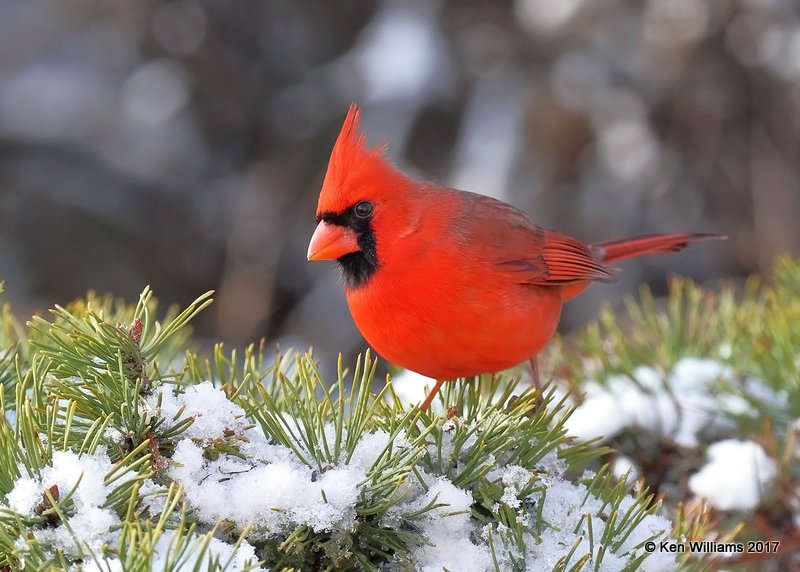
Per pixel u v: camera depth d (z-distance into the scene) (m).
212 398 2.75
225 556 2.71
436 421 2.76
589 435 2.88
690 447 2.88
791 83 4.08
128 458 2.72
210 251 4.57
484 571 2.75
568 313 4.18
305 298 4.34
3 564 2.71
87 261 4.38
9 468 2.72
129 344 2.75
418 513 2.74
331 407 2.76
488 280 2.87
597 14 4.25
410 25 4.38
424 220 2.87
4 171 4.42
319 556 2.75
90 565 2.70
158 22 4.64
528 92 4.24
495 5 4.51
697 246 4.27
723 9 4.08
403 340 2.87
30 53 4.61
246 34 4.68
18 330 2.84
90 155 4.54
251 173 4.59
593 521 2.76
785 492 2.86
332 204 2.87
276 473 2.74
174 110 4.64
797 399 2.89
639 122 4.20
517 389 2.91
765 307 2.96
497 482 2.76
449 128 4.45
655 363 2.92
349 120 2.88
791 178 4.16
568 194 4.25
